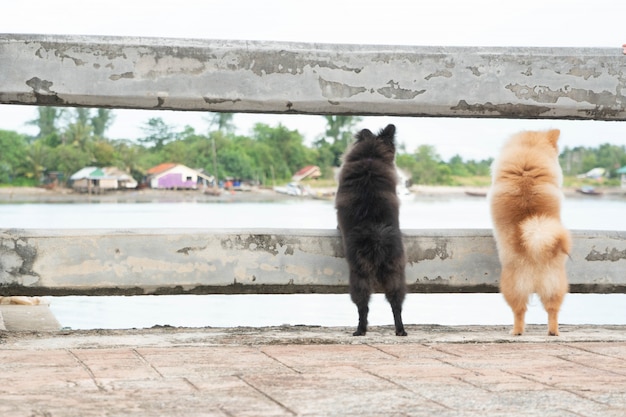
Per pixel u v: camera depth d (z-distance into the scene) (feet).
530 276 17.29
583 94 18.70
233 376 12.51
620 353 14.83
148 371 12.87
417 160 238.48
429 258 18.71
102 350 14.82
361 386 11.84
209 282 18.02
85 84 17.46
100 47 17.48
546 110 18.66
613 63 18.75
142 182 238.07
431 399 11.03
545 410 10.45
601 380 12.33
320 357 14.24
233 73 17.79
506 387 11.80
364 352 14.83
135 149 240.73
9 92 17.29
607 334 17.53
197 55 17.71
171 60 17.63
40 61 17.33
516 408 10.55
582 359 14.16
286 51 17.92
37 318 22.90
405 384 11.98
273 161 237.25
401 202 18.65
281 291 18.38
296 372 12.86
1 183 234.58
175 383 12.00
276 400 10.96
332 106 18.12
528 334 17.67
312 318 31.35
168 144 240.32
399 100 18.24
